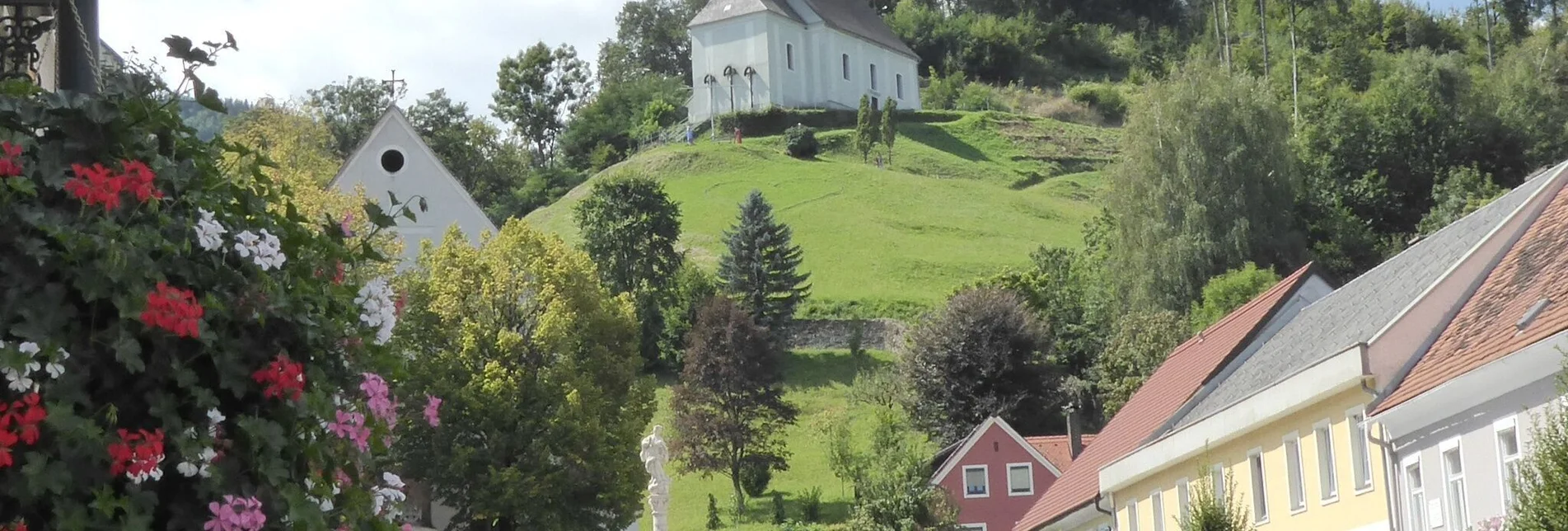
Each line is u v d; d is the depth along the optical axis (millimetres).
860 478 64375
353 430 7812
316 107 92438
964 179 155250
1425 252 33500
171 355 7160
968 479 72188
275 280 7695
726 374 87500
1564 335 21219
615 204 113438
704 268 123938
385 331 8516
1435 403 25234
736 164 148000
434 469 46844
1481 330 25562
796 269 122000
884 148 158625
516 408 47500
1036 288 104000
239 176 8227
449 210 61094
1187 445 35656
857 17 174500
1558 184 29000
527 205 151375
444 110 152375
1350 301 35188
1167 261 92312
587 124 178625
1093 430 92438
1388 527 27344
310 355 7863
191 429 7168
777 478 85062
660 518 46375
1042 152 163000
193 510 7207
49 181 7066
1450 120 105500
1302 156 104625
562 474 47344
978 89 197250
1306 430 30703
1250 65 156375
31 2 9430
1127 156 96375
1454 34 173625
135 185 7172
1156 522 38188
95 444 6758
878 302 112875
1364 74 149250
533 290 51000
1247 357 39250
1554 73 112562
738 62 161250
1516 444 22922
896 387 93438
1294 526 31375
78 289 6910
